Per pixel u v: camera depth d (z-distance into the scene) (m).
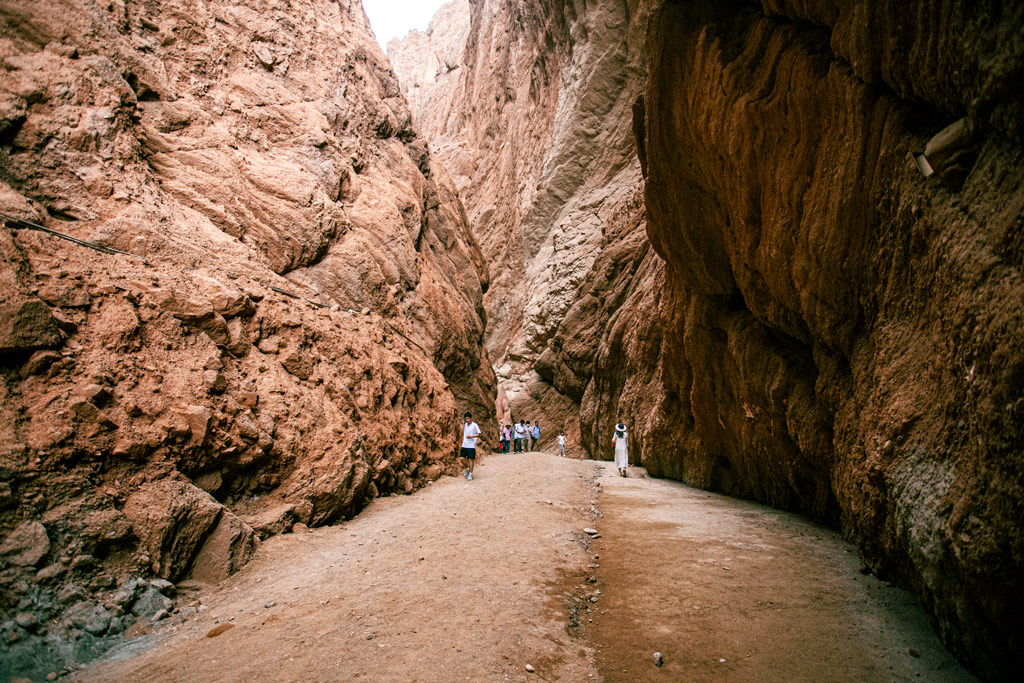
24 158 6.04
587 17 27.17
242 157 9.48
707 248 7.27
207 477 5.19
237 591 4.30
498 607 3.76
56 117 6.52
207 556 4.57
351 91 13.27
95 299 5.15
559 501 7.64
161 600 3.94
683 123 6.50
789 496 7.35
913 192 3.34
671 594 4.19
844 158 4.17
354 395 7.71
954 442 2.80
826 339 4.89
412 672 2.89
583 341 22.72
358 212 11.44
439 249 16.12
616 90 27.31
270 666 2.98
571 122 28.61
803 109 4.62
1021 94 2.18
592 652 3.29
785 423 6.68
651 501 8.16
